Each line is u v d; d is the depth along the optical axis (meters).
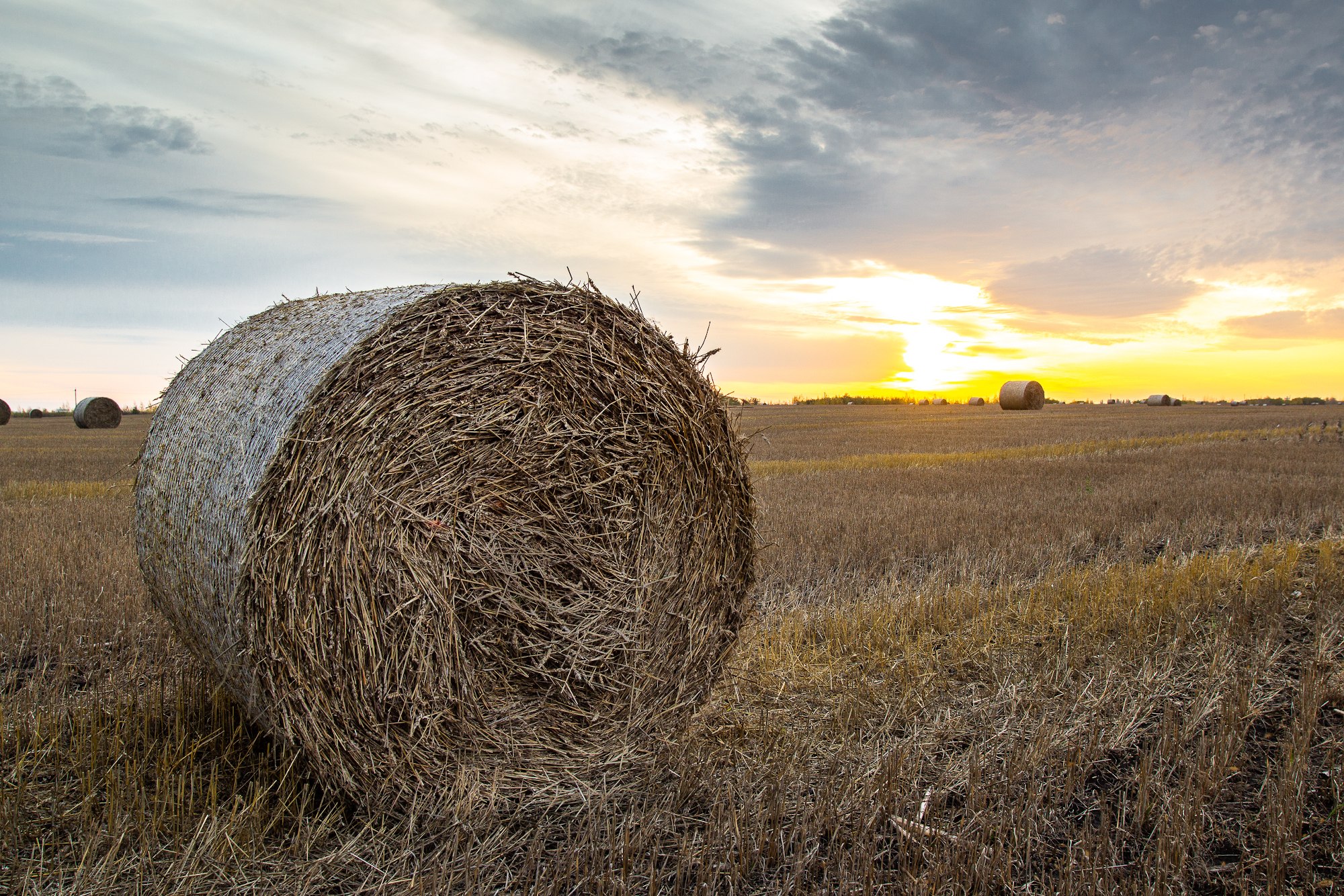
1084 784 3.66
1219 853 3.16
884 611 5.88
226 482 3.45
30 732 3.80
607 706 4.10
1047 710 4.36
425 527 3.62
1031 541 8.59
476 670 3.77
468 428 3.69
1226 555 7.71
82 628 5.34
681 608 4.35
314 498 3.33
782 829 3.32
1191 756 3.82
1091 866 2.94
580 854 3.11
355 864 3.12
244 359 4.03
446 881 2.99
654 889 2.92
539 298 3.93
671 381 4.27
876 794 3.47
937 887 2.88
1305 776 3.61
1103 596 6.16
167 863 3.00
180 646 5.07
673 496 4.29
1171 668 4.90
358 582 3.45
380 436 3.49
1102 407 69.25
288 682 3.33
